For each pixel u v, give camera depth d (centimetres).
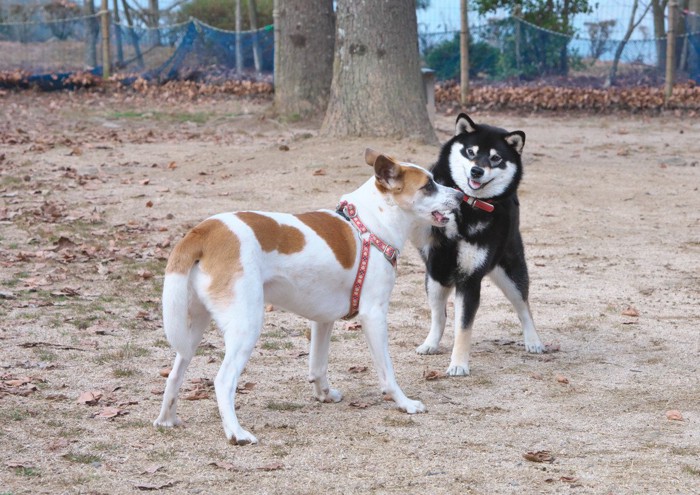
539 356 625
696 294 775
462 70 2184
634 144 1631
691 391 541
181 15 3073
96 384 527
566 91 2144
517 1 2459
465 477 402
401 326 698
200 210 1049
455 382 564
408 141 1332
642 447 446
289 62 1819
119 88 2361
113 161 1359
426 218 494
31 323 646
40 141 1518
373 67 1356
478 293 593
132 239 923
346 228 482
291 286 464
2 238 902
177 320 427
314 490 384
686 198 1145
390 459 423
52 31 2450
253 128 1789
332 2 1839
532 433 466
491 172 592
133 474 395
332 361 602
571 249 924
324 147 1323
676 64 2208
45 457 411
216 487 384
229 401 434
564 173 1267
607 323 701
